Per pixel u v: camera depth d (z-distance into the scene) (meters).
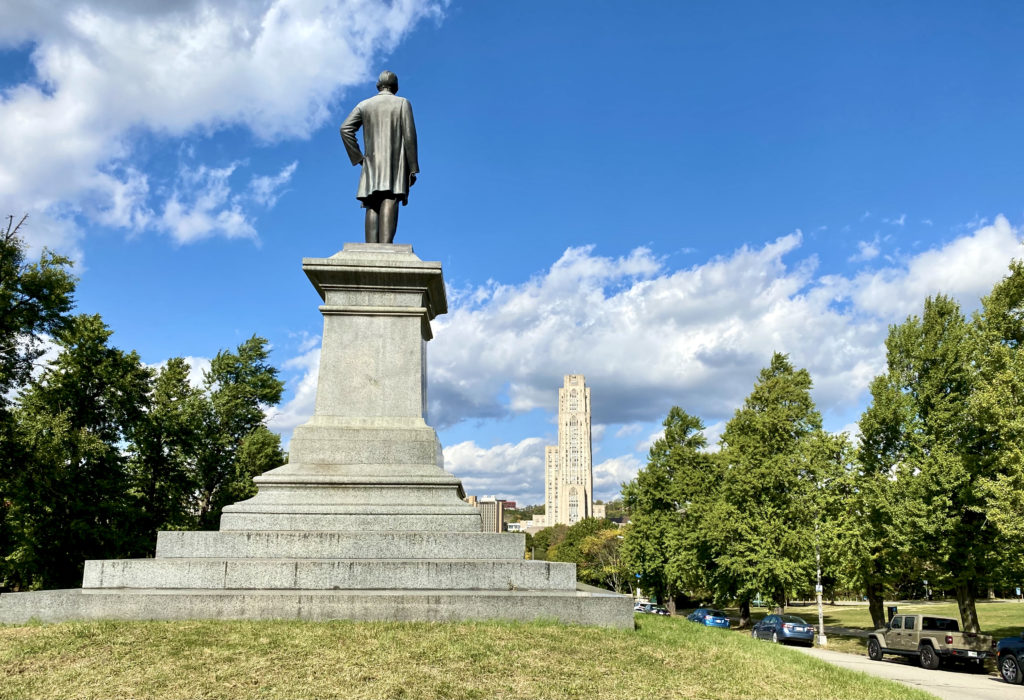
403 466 13.80
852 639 40.47
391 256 15.09
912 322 35.19
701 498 51.25
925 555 31.52
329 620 10.67
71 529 30.42
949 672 26.05
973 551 30.11
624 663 9.70
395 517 12.88
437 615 10.94
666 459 62.03
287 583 11.48
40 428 28.58
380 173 15.70
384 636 9.84
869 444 36.22
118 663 8.65
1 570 28.84
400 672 8.64
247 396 48.41
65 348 33.78
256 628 10.05
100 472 33.41
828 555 40.09
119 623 10.22
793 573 39.28
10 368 27.72
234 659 8.86
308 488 13.24
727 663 10.52
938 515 30.27
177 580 11.48
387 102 16.11
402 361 14.59
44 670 8.44
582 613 11.40
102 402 34.25
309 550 12.20
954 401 32.22
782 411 43.22
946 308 34.00
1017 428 23.62
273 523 12.73
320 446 13.80
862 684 11.12
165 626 10.12
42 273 28.62
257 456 45.34
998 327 27.25
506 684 8.51
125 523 33.75
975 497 29.38
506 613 11.16
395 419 14.30
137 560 11.58
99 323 34.56
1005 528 24.02
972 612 31.06
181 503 39.62
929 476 30.92
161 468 39.31
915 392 34.25
